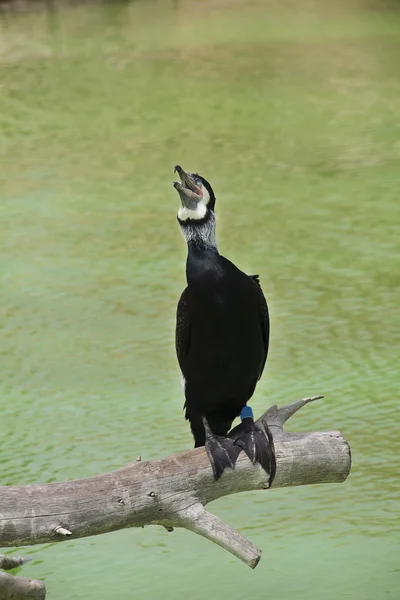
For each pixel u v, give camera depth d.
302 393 13.16
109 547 10.43
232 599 9.38
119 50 34.78
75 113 27.50
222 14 41.16
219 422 8.92
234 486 7.46
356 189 21.03
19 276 17.27
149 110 27.52
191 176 8.54
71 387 13.57
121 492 7.11
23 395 13.38
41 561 10.19
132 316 15.59
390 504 10.89
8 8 42.53
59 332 15.18
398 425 12.33
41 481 11.26
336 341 14.64
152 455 11.76
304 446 7.55
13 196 21.28
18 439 12.27
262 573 9.79
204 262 8.36
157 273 17.19
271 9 41.91
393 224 19.05
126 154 23.84
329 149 23.69
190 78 30.80
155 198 20.86
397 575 9.66
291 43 35.06
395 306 15.66
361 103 27.42
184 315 8.55
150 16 40.97
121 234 19.00
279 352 14.38
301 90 29.00
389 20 38.75
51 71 32.16
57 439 12.24
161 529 10.79
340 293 16.19
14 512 6.91
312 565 9.88
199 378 8.61
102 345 14.73
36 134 25.70
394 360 14.00
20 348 14.73
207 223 8.45
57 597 9.49
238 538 7.08
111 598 9.48
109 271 17.33
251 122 26.06
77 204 20.67
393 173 21.92
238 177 21.95
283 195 20.78
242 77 30.62
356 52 33.31
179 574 9.86
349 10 41.09
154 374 13.85
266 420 7.89
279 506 11.02
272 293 16.23
